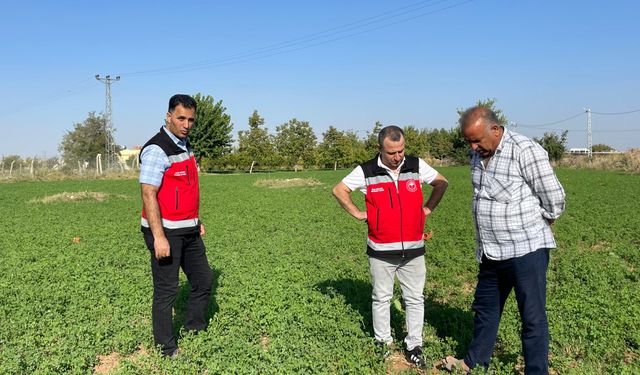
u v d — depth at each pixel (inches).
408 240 201.3
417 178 201.3
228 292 289.1
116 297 287.4
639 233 467.2
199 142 2524.6
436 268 353.1
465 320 243.4
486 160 180.5
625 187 974.4
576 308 252.4
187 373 191.5
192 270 222.8
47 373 187.2
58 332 229.5
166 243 201.3
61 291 294.4
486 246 181.8
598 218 558.6
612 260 363.6
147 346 218.7
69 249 430.9
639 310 248.2
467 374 191.5
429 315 257.3
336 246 435.2
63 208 768.9
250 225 565.9
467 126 172.9
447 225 536.7
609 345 210.7
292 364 193.9
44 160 2159.2
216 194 1003.3
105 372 201.2
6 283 316.2
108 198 938.1
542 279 174.1
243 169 2554.1
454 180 1273.4
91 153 2620.6
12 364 191.5
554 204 170.6
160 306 208.2
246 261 373.4
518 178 173.6
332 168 2810.0
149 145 203.0
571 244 428.8
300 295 281.6
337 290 290.8
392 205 199.2
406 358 213.0
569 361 198.2
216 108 2566.4
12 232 530.3
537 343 172.7
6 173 1721.2
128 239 482.9
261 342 227.5
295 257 386.6
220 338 220.7
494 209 176.1
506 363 203.9
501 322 235.0
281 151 2859.3
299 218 616.7
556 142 2116.1
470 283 323.3
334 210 695.7
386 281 207.9
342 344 215.5
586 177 1295.5
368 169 201.8
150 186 198.7
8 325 238.7
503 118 1980.8
